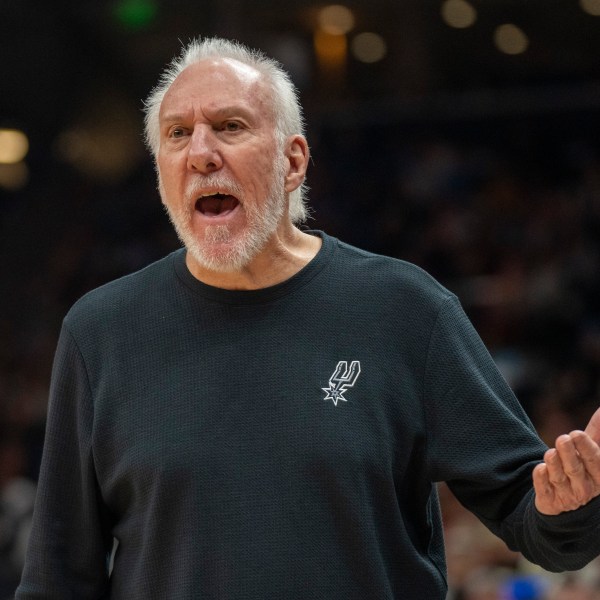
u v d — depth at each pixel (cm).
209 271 734
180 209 718
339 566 685
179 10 3725
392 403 714
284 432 696
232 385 711
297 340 719
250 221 711
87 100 4081
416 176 3441
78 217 3884
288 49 3609
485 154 3500
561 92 3481
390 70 3650
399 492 721
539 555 689
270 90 731
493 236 3172
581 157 3409
